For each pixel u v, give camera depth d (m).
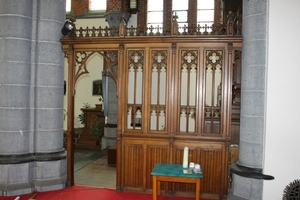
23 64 4.46
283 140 3.67
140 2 9.99
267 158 3.74
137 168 4.57
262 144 3.84
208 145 4.33
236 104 5.14
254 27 3.87
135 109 4.58
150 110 4.51
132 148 4.57
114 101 9.26
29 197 4.33
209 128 5.07
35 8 4.60
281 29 3.65
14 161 4.38
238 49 4.17
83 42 4.61
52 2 4.63
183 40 4.29
